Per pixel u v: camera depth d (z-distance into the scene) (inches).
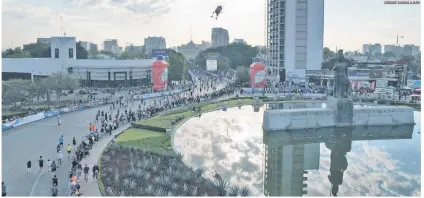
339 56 3890.3
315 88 6417.3
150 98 5526.6
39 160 2236.7
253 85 6146.7
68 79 5255.9
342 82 3860.7
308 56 7775.6
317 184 2304.4
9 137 3019.2
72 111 4264.3
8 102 4239.7
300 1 7642.7
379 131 3809.1
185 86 7180.1
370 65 7165.4
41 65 7022.6
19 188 1936.5
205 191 1952.5
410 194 2153.1
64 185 1982.0
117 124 3408.0
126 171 2176.4
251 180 2320.4
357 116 3934.5
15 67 7170.3
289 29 7696.9
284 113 3688.5
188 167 2329.0
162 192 1876.2
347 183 2329.0
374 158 2883.9
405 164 2709.2
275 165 2650.1
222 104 4926.2
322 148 3184.1
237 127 3796.8
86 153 2479.1
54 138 2992.1
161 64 6077.8
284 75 7859.3
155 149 2632.9
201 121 4033.0
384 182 2345.0
